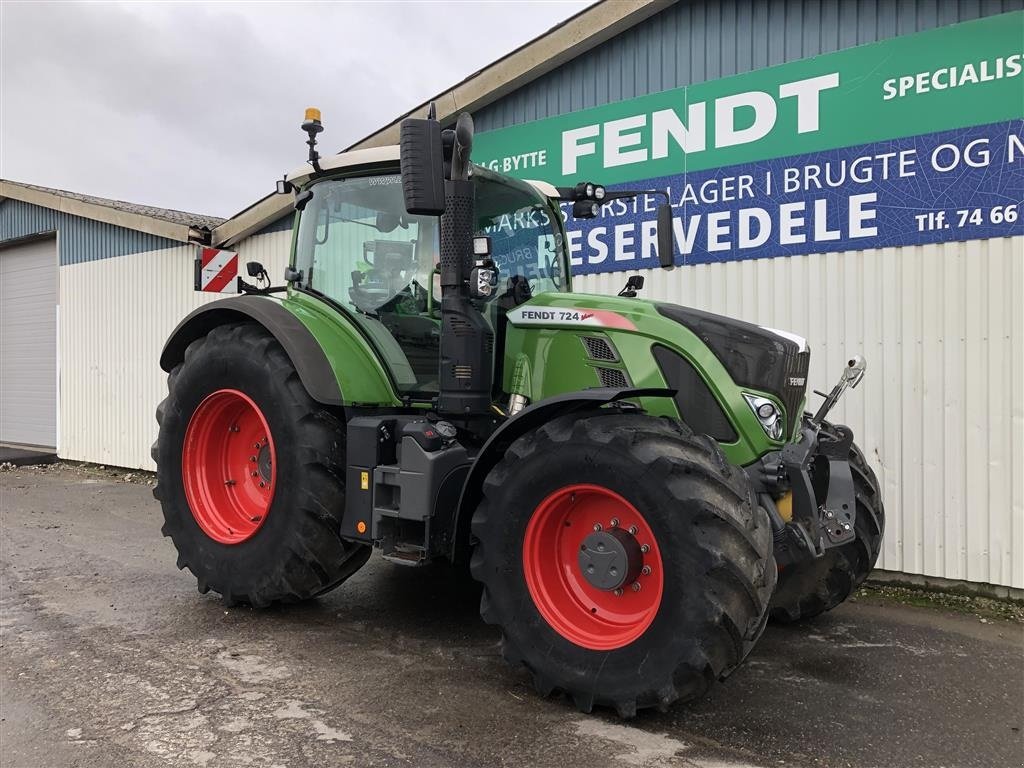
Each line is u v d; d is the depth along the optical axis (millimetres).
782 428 3305
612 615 2992
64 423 10992
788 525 3080
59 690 3125
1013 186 4461
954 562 4684
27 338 12000
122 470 10133
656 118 5805
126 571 4988
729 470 2816
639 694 2770
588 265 6250
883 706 3119
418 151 3262
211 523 4254
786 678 3412
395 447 3721
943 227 4680
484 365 3578
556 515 3068
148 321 9703
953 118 4629
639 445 2820
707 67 5562
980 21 4520
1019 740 2832
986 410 4574
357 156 4102
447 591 4668
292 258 4504
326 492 3791
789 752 2713
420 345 3977
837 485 3314
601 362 3506
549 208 4438
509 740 2738
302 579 3881
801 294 5203
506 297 3867
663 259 4176
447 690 3172
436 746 2688
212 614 4133
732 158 5469
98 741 2699
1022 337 4453
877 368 4914
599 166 6125
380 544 3600
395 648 3662
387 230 4082
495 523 3131
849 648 3818
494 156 6738
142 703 3006
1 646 3617
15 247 12141
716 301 5574
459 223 3496
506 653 3119
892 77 4824
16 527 6445
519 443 3156
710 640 2633
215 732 2770
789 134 5223
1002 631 4098
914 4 4742
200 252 7246
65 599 4371
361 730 2799
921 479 4777
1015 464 4492
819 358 5121
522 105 6539
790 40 5207
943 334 4695
